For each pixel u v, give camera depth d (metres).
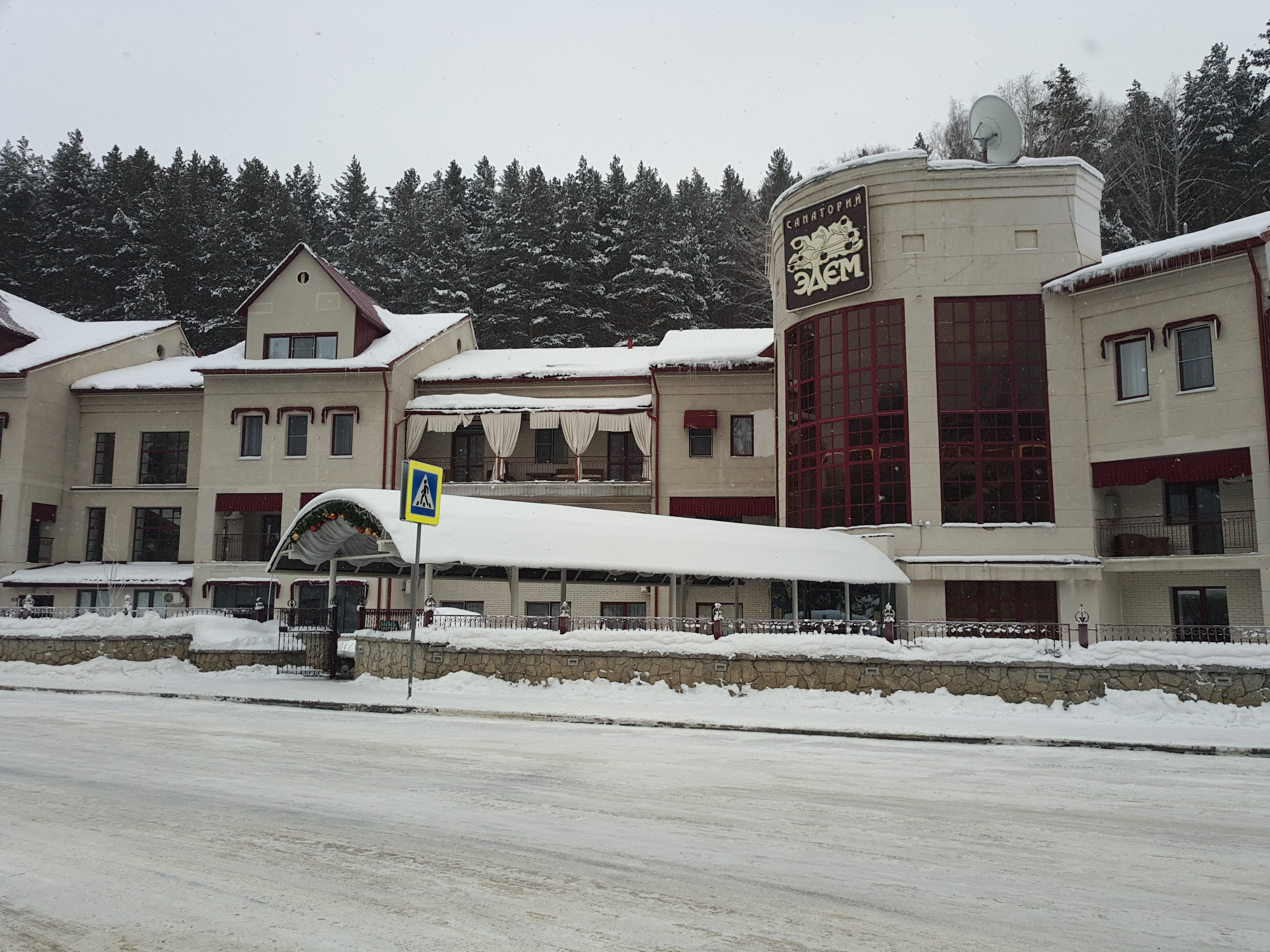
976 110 31.27
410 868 7.16
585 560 24.22
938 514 28.98
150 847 7.73
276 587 38.34
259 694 20.52
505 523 24.42
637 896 6.54
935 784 11.18
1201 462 26.34
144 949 5.52
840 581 27.00
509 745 13.83
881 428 30.06
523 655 21.31
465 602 37.12
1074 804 10.10
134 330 46.12
